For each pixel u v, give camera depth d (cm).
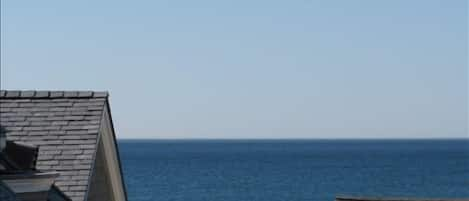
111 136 2348
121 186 2459
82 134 2202
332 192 10688
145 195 9938
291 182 12475
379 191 11031
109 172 2380
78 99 2317
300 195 10181
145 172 15188
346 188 11450
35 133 2202
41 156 2133
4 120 2244
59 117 2259
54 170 2095
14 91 2350
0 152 1798
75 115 2264
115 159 2391
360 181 12900
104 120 2306
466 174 14900
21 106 2302
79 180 2078
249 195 10069
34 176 1844
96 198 2289
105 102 2317
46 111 2283
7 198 1673
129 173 14850
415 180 13225
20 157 1900
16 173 1819
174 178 13262
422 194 10575
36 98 2331
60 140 2184
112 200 2436
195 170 15988
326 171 15788
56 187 2019
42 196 1892
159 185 11619
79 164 2119
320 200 9500
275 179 13162
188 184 11806
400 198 2402
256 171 15638
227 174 14488
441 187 11812
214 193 10281
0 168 1809
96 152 2244
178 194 10100
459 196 10238
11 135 2189
